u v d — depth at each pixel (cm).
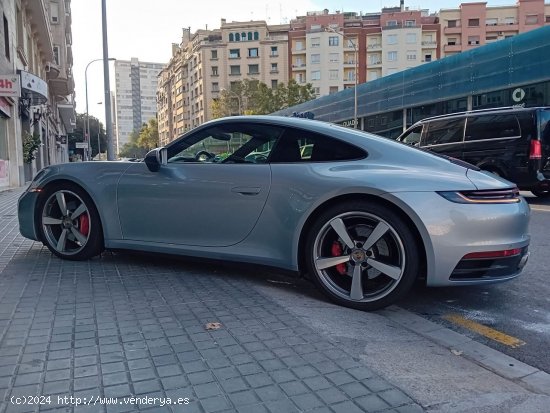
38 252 521
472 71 2188
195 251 411
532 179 977
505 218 331
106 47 2052
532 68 1853
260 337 293
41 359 257
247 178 388
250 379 240
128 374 242
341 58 9550
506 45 1980
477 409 221
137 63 17450
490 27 9119
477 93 2162
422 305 389
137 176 436
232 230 394
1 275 423
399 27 9306
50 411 208
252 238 388
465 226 325
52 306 341
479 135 1064
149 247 432
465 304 393
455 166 358
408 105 2714
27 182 2356
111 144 2078
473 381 250
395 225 336
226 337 291
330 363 260
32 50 2900
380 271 345
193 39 10938
